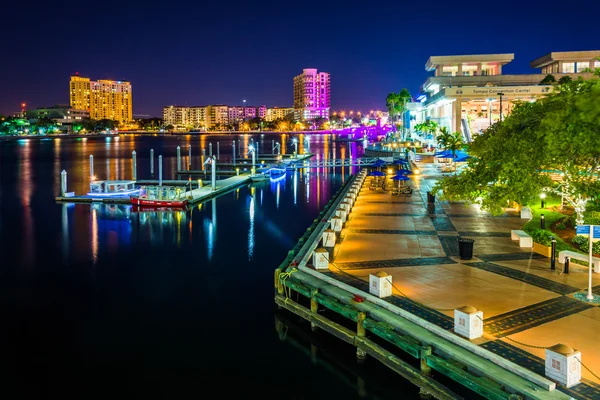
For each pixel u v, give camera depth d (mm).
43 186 78000
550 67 130250
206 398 17750
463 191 27031
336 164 109625
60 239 41406
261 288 28812
